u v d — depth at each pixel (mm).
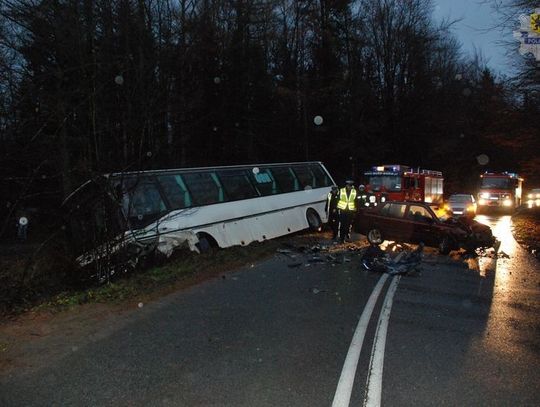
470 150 55625
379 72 48438
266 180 17391
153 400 4492
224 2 31891
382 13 47906
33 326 6766
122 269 10109
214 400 4484
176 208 13438
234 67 32500
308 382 4871
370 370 5191
